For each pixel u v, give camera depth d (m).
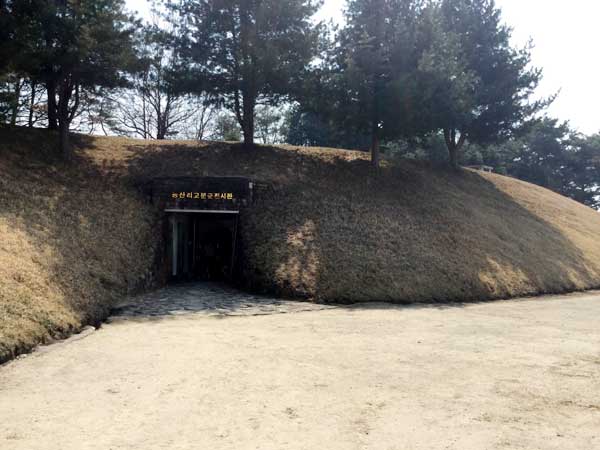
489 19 26.52
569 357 7.68
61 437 4.55
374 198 19.91
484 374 6.68
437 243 17.59
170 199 16.84
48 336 8.57
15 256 10.63
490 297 15.45
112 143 22.36
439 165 27.91
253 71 20.41
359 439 4.52
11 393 5.86
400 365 7.13
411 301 14.04
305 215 17.47
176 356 7.60
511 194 27.95
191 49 21.17
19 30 15.56
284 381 6.32
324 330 9.85
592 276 20.31
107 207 15.79
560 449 4.30
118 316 11.02
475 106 25.62
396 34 21.19
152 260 14.94
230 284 15.96
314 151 24.72
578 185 57.03
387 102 20.55
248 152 22.75
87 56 17.16
